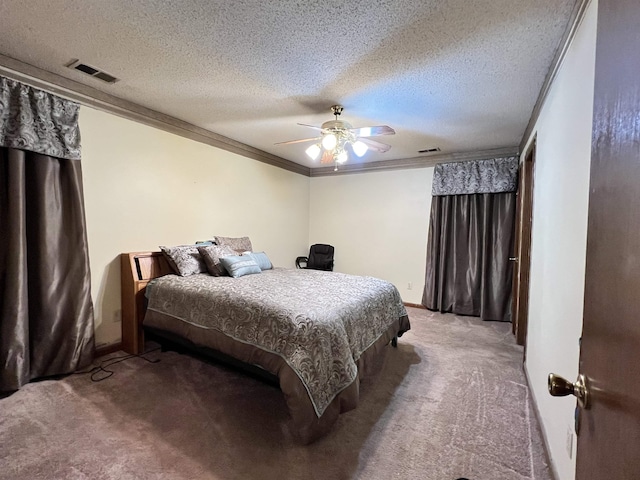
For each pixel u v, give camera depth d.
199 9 1.73
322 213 5.88
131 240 3.18
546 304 2.05
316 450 1.77
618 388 0.55
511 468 1.65
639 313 0.49
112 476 1.55
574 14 1.61
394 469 1.64
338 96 2.80
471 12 1.69
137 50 2.15
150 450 1.73
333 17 1.76
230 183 4.28
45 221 2.47
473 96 2.71
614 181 0.61
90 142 2.83
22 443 1.77
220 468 1.62
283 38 1.98
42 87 2.48
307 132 3.89
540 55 2.05
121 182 3.08
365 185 5.44
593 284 0.71
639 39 0.52
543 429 1.88
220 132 3.95
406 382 2.56
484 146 4.25
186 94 2.85
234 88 2.70
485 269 4.34
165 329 2.70
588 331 0.72
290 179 5.44
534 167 2.76
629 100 0.55
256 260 3.80
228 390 2.37
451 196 4.63
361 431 1.94
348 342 2.16
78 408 2.11
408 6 1.66
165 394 2.30
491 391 2.42
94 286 2.91
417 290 5.02
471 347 3.33
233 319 2.27
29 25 1.89
